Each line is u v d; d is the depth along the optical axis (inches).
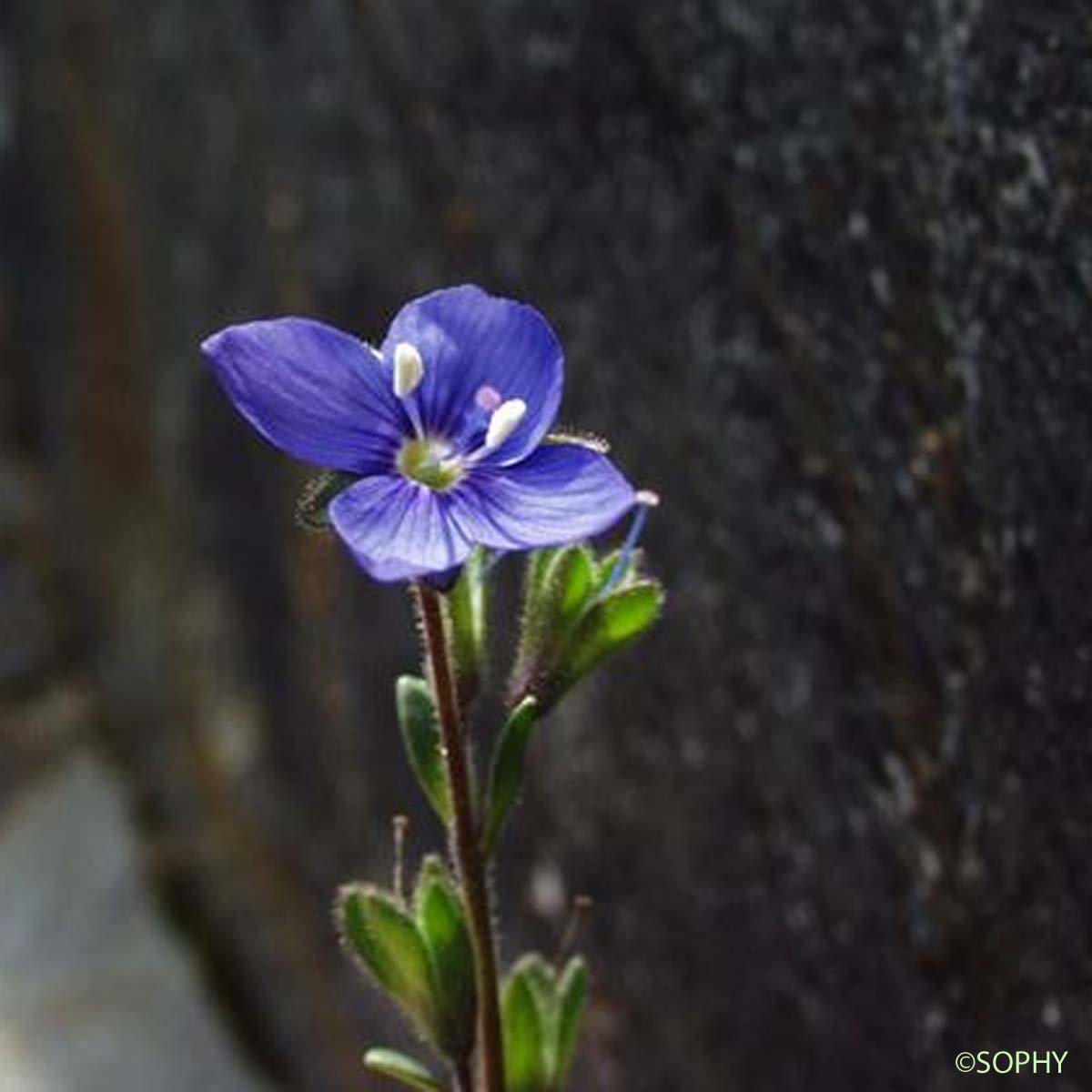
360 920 4.1
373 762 6.2
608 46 5.2
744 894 5.2
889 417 4.7
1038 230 4.4
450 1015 4.1
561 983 4.3
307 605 6.4
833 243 4.7
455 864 4.1
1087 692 4.4
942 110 4.5
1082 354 4.3
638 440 5.2
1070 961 4.5
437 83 5.7
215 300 6.8
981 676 4.6
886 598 4.7
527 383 3.9
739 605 5.0
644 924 5.5
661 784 5.3
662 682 5.3
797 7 4.7
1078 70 4.3
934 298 4.5
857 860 4.9
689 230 5.0
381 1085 6.3
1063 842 4.5
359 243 6.1
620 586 4.1
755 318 4.9
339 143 6.1
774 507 4.9
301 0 6.2
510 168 5.5
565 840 5.6
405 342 3.9
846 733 4.9
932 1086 4.9
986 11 4.4
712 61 4.9
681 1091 5.5
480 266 5.7
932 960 4.8
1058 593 4.4
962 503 4.5
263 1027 6.8
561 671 4.1
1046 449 4.4
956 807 4.7
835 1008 5.0
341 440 3.9
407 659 6.1
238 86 6.5
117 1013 6.8
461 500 3.8
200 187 6.8
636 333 5.2
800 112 4.7
